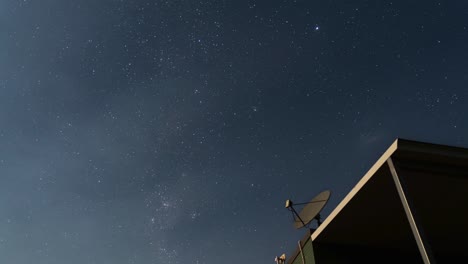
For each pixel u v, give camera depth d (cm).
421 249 427
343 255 688
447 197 577
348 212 607
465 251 730
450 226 651
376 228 650
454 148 491
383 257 706
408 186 546
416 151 479
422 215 621
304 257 709
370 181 536
